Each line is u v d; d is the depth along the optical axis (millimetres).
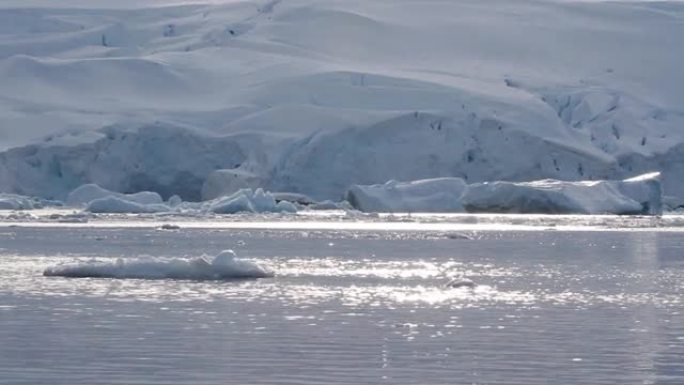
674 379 50156
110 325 64812
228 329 63594
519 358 54969
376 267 106438
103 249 131875
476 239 157250
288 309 72688
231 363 53312
